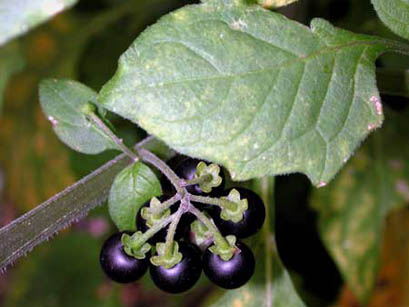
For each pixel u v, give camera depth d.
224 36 0.11
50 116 0.13
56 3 0.12
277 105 0.11
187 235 0.12
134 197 0.12
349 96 0.11
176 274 0.11
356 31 0.18
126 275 0.11
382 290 0.22
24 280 0.26
